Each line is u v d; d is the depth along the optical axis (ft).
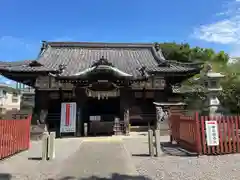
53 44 87.71
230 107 62.18
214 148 27.66
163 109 60.13
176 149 32.94
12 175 20.02
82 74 59.16
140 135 57.62
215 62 103.09
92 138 52.60
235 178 17.90
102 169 21.84
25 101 91.20
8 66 62.08
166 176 19.04
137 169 21.61
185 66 69.41
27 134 36.63
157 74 66.33
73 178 18.94
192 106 65.36
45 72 62.34
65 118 57.47
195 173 19.66
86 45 89.04
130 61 79.30
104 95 61.77
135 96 67.51
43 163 24.98
